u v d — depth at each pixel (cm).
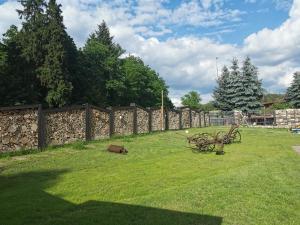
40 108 1845
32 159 1523
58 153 1714
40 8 5294
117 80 6731
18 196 902
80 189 978
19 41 5088
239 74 6581
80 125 2208
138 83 7669
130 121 2834
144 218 725
